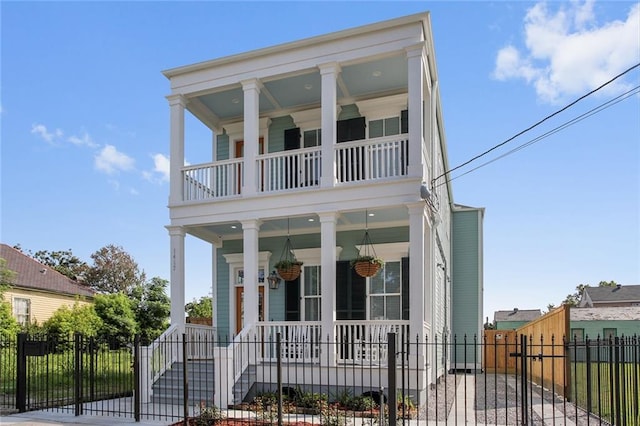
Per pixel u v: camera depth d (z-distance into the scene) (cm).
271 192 1141
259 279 1429
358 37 1095
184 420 802
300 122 1427
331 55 1116
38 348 997
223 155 1524
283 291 1398
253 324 1123
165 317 2770
